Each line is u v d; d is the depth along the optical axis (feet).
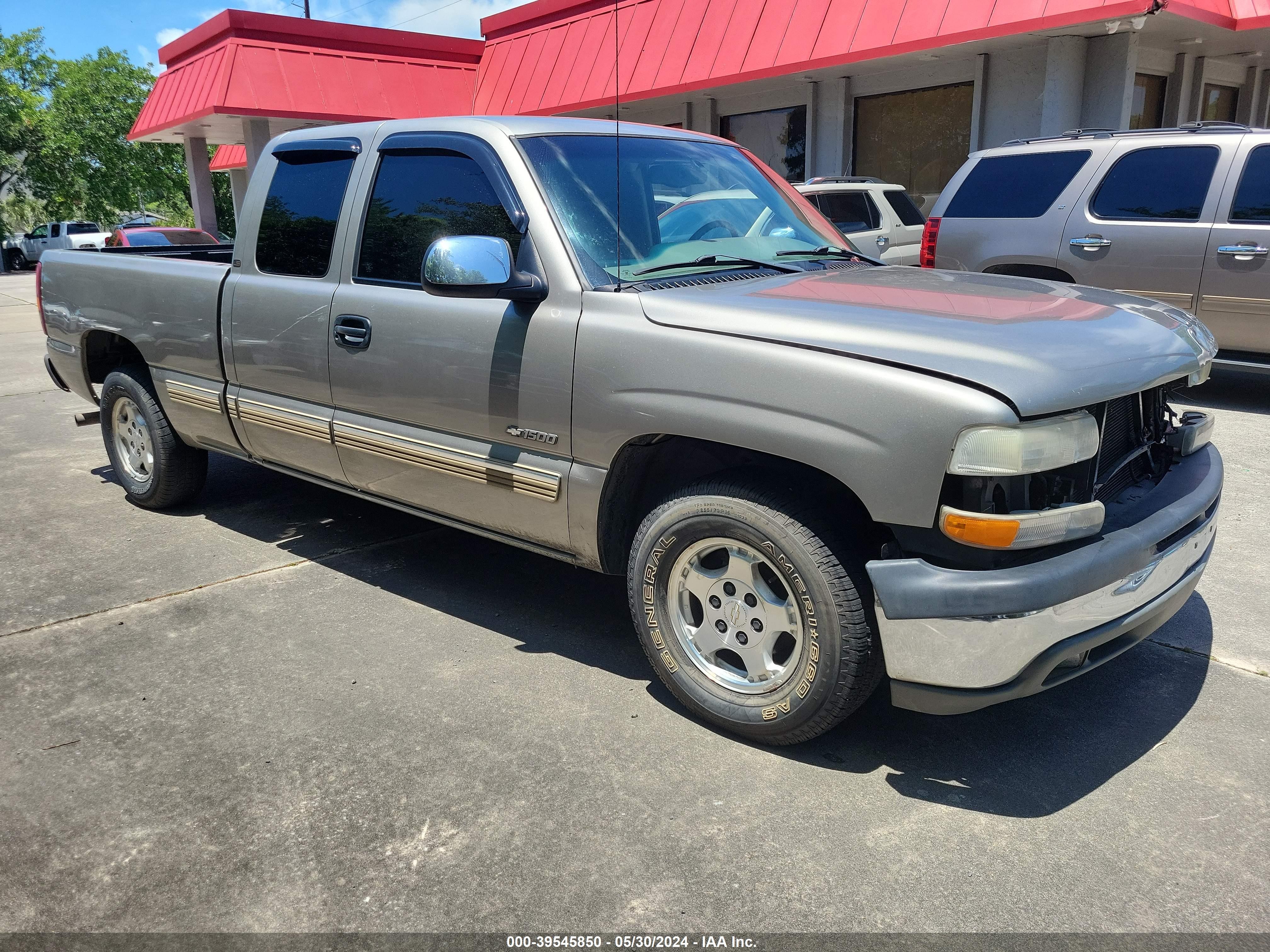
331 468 13.41
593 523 10.32
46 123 123.54
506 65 56.13
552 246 10.34
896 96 42.24
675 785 9.05
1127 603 8.63
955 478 8.01
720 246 11.64
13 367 34.42
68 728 10.13
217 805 8.80
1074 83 34.71
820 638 8.79
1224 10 34.40
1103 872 7.82
